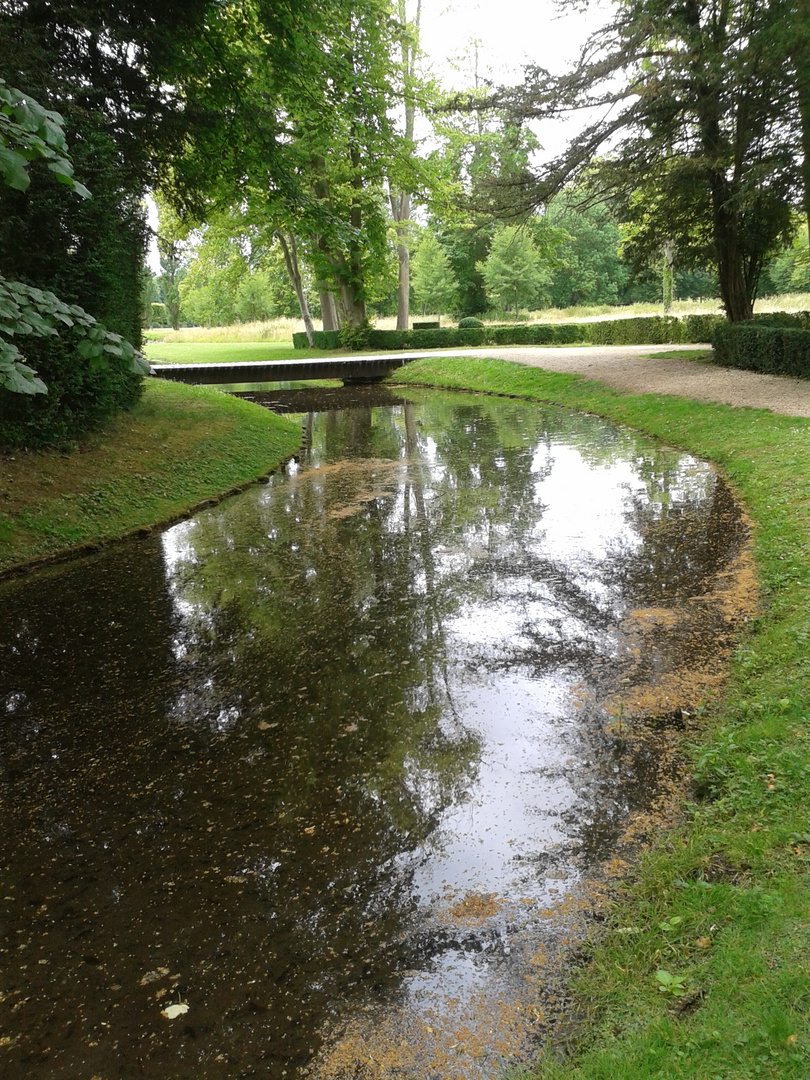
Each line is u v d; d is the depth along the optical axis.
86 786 4.14
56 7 9.56
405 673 5.14
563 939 2.84
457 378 23.16
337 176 25.41
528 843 3.40
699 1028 2.17
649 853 3.22
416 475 11.20
